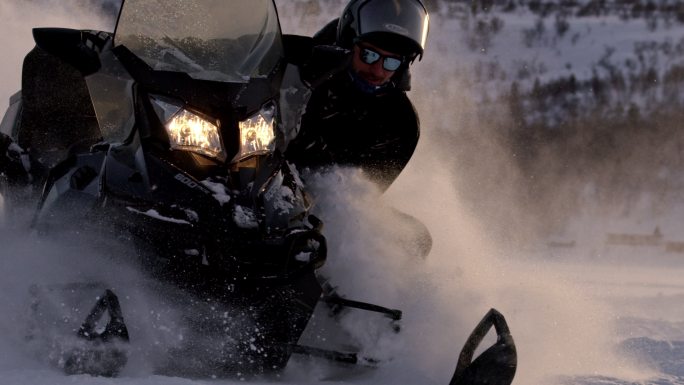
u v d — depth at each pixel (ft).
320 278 26.94
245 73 24.58
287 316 23.32
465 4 238.27
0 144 27.17
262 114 24.17
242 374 23.31
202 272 22.40
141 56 24.06
